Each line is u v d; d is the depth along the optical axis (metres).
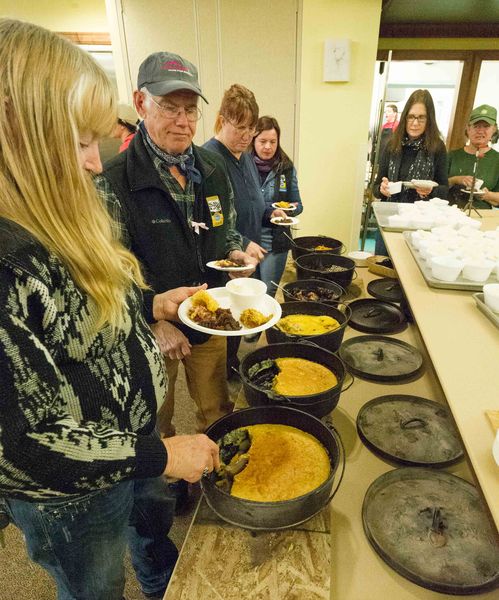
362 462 1.05
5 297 0.49
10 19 0.53
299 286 1.71
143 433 0.81
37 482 0.54
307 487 0.85
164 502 1.18
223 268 1.45
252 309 1.27
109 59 4.03
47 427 0.54
